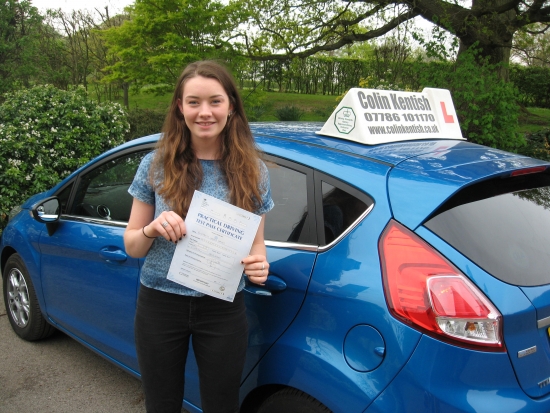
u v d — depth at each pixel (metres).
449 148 2.29
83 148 6.09
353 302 1.78
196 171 1.78
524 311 1.67
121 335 2.75
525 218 1.94
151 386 1.87
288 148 2.26
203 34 10.85
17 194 5.63
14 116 6.04
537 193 2.09
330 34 13.61
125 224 2.74
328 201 2.01
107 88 17.00
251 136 1.88
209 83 1.73
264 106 14.81
